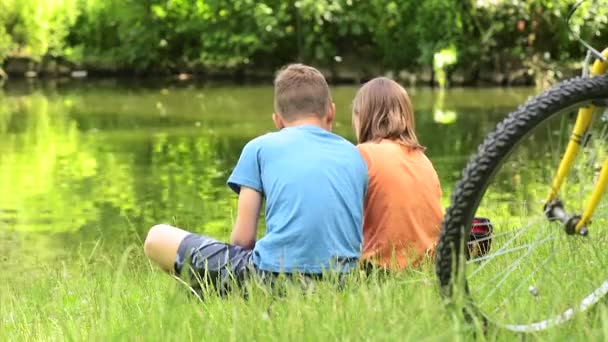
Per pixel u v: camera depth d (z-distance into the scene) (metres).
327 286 5.46
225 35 40.50
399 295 5.29
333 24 39.47
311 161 6.24
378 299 4.93
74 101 32.34
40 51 41.22
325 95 6.62
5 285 10.11
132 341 4.86
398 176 7.09
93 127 26.33
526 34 37.53
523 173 16.44
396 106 7.38
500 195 13.81
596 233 6.07
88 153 22.22
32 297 8.24
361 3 38.66
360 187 6.38
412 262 6.91
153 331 4.84
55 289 8.34
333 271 5.63
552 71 36.69
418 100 31.94
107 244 13.91
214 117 27.98
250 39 39.69
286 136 6.37
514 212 10.38
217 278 6.30
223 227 14.48
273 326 4.88
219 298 5.73
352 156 6.40
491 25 36.97
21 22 41.03
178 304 5.02
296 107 6.54
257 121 27.03
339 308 4.87
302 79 6.58
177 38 41.97
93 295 7.17
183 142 23.58
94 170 20.17
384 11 38.22
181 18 41.16
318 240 6.09
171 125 26.52
